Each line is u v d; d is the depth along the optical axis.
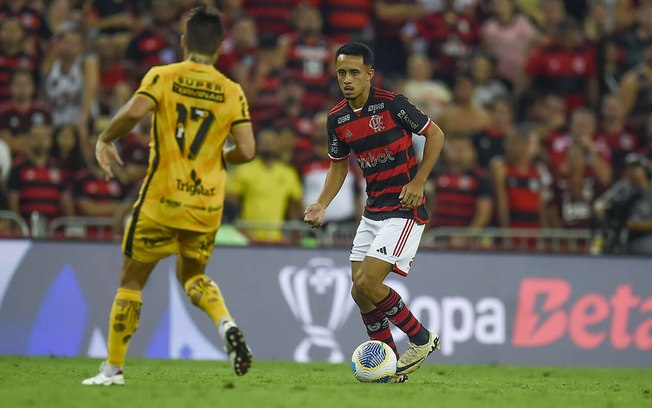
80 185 47.69
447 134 53.69
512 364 42.00
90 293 39.75
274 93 52.31
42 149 47.12
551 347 42.47
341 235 44.59
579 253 43.31
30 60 52.16
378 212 25.80
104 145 22.22
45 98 52.19
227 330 21.72
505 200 49.22
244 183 47.59
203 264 23.03
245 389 22.92
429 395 22.70
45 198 46.75
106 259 40.09
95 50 52.75
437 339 26.77
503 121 53.25
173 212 22.11
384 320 26.80
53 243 39.84
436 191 49.03
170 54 52.94
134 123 21.94
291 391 22.61
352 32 57.84
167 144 22.16
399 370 26.53
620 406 21.52
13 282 39.31
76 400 20.06
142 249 22.33
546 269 42.94
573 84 57.97
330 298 41.12
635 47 60.47
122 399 20.25
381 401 20.86
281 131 48.72
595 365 42.66
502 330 42.19
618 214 45.38
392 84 56.91
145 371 30.12
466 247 42.53
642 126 55.53
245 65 53.78
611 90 58.91
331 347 40.81
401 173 25.58
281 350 40.44
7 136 48.22
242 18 54.41
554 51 58.12
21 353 39.00
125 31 54.25
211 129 22.47
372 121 25.44
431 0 60.19
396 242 25.38
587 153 52.53
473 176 49.22
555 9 61.31
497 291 42.41
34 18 53.12
